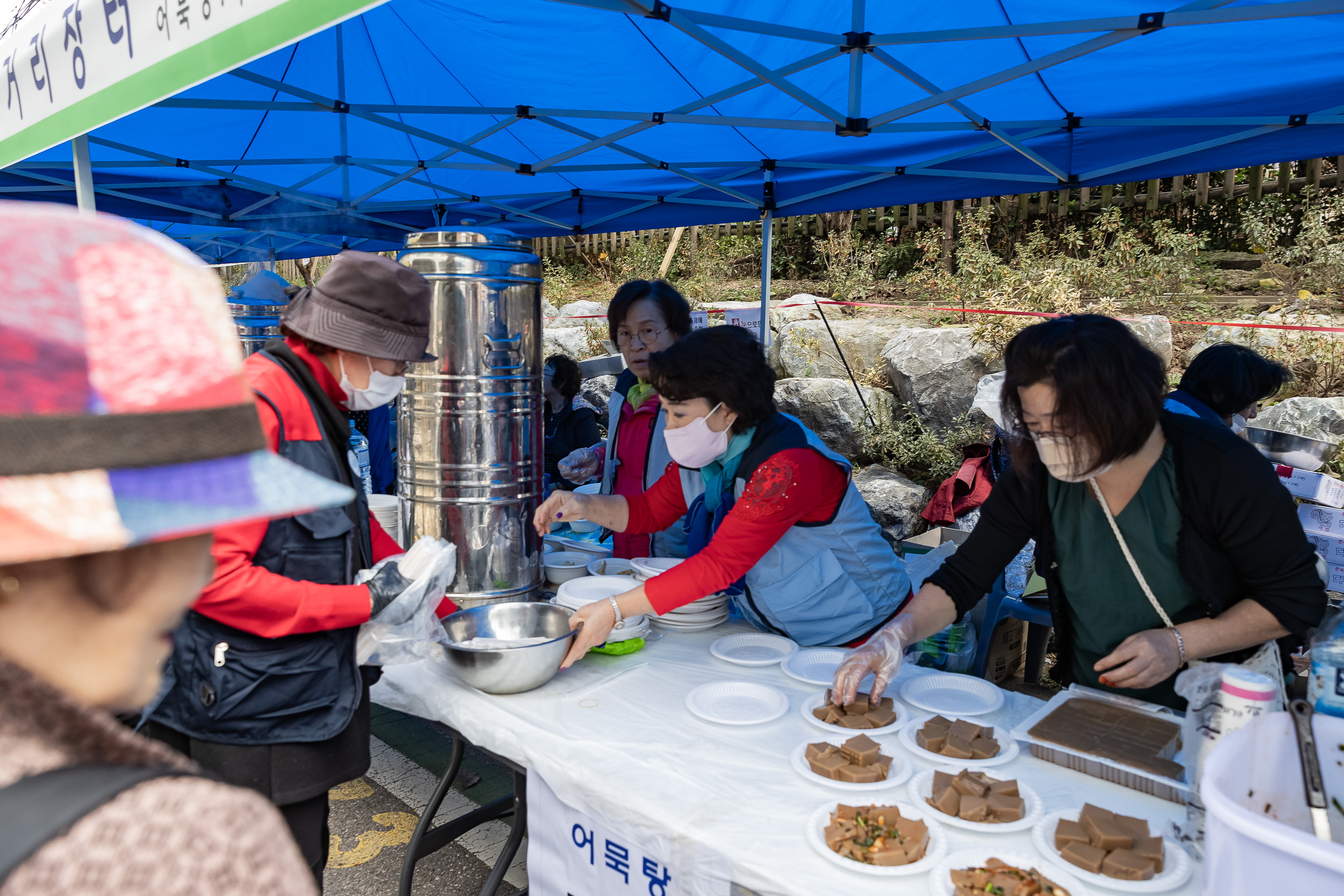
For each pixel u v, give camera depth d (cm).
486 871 273
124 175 530
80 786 45
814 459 215
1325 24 238
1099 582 178
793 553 224
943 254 1001
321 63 389
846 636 231
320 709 166
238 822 49
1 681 46
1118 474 168
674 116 317
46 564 48
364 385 174
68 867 42
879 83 335
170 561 53
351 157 513
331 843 288
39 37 215
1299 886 79
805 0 270
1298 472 322
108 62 185
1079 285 845
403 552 201
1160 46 267
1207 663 135
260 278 569
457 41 343
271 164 459
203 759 161
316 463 165
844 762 157
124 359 46
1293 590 159
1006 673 385
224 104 328
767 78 249
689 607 234
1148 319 715
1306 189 830
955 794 144
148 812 46
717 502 234
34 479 43
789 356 862
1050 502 179
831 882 125
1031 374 153
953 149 387
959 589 196
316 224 604
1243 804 100
